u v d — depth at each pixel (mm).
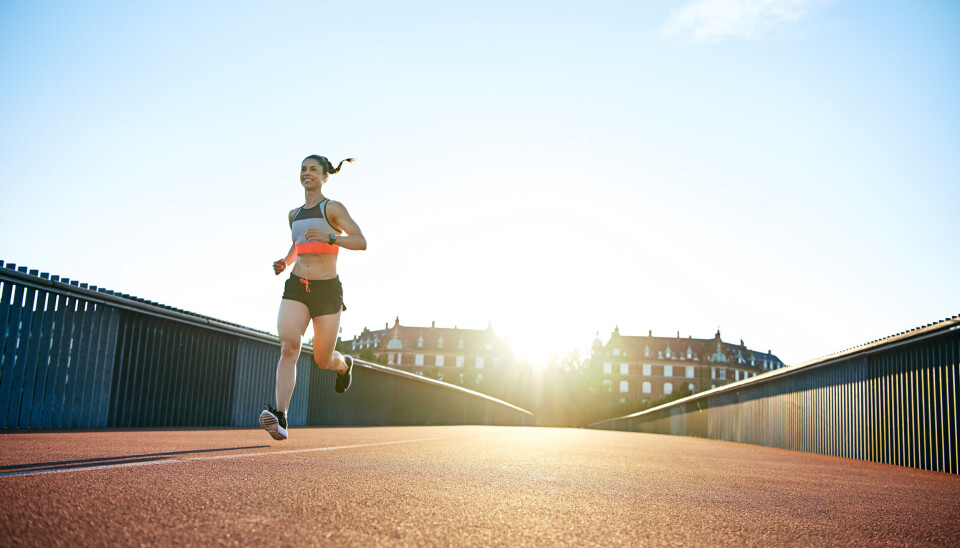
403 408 25578
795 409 15984
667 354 112875
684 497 3926
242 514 2510
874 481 6266
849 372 12562
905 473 8109
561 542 2416
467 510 2951
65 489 2768
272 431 5750
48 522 2145
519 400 94812
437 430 15328
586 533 2607
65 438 6164
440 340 116062
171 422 11383
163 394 11172
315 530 2326
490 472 4691
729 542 2590
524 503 3275
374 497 3137
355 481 3682
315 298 5699
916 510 3951
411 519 2648
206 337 12289
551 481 4363
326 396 18469
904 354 10367
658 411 40531
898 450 10492
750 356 121500
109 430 8602
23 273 8359
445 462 5305
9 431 7406
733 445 16750
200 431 9109
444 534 2416
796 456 11516
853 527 3131
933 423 9414
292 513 2594
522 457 6438
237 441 6711
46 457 4078
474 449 7336
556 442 10742
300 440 7520
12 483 2816
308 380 17266
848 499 4367
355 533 2326
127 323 10312
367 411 21750
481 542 2334
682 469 6188
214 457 4582
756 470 6762
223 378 12852
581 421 93750
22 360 8555
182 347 11633
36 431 7605
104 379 9867
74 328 9312
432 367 114562
